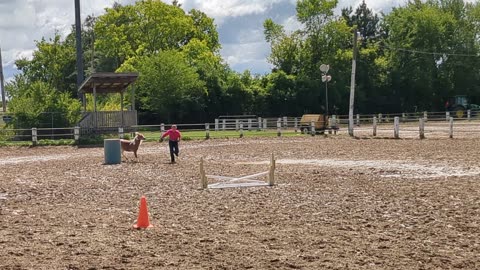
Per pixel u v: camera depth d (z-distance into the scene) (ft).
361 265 28.07
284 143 119.96
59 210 46.03
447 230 35.55
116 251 31.63
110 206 47.70
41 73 269.64
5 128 141.49
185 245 32.94
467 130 146.92
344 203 46.42
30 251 31.76
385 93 273.54
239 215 42.34
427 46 273.75
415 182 57.67
